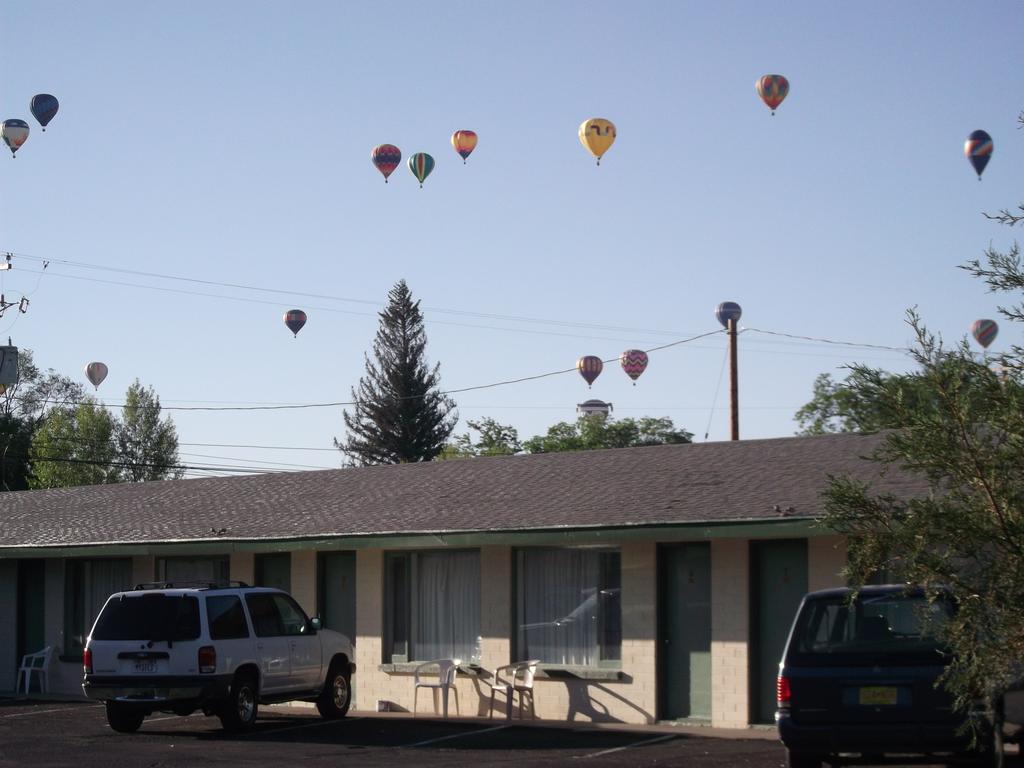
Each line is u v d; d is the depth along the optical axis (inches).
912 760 462.3
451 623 791.7
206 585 699.4
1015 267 307.1
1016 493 303.3
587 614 736.3
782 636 663.1
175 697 655.1
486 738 653.3
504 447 2428.6
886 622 446.9
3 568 997.2
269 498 949.8
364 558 825.5
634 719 700.7
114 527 942.4
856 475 660.1
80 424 2600.9
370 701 810.8
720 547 681.0
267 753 604.4
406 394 2883.9
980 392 305.9
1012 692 443.2
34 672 964.6
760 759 553.3
